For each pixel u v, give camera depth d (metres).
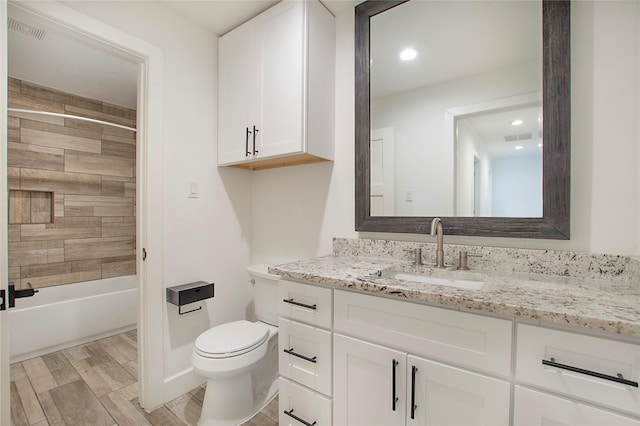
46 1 1.26
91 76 2.38
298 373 1.25
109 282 2.71
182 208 1.76
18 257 2.35
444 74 1.40
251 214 2.19
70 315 2.37
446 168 1.40
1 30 1.08
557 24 1.13
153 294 1.61
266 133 1.66
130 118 3.05
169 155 1.69
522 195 1.22
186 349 1.77
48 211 2.54
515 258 1.23
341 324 1.12
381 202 1.58
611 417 0.68
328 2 1.64
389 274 1.33
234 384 1.50
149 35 1.61
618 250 1.06
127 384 1.85
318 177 1.84
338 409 1.13
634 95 1.03
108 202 2.86
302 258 1.92
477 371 0.85
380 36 1.57
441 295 0.87
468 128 1.34
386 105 1.55
